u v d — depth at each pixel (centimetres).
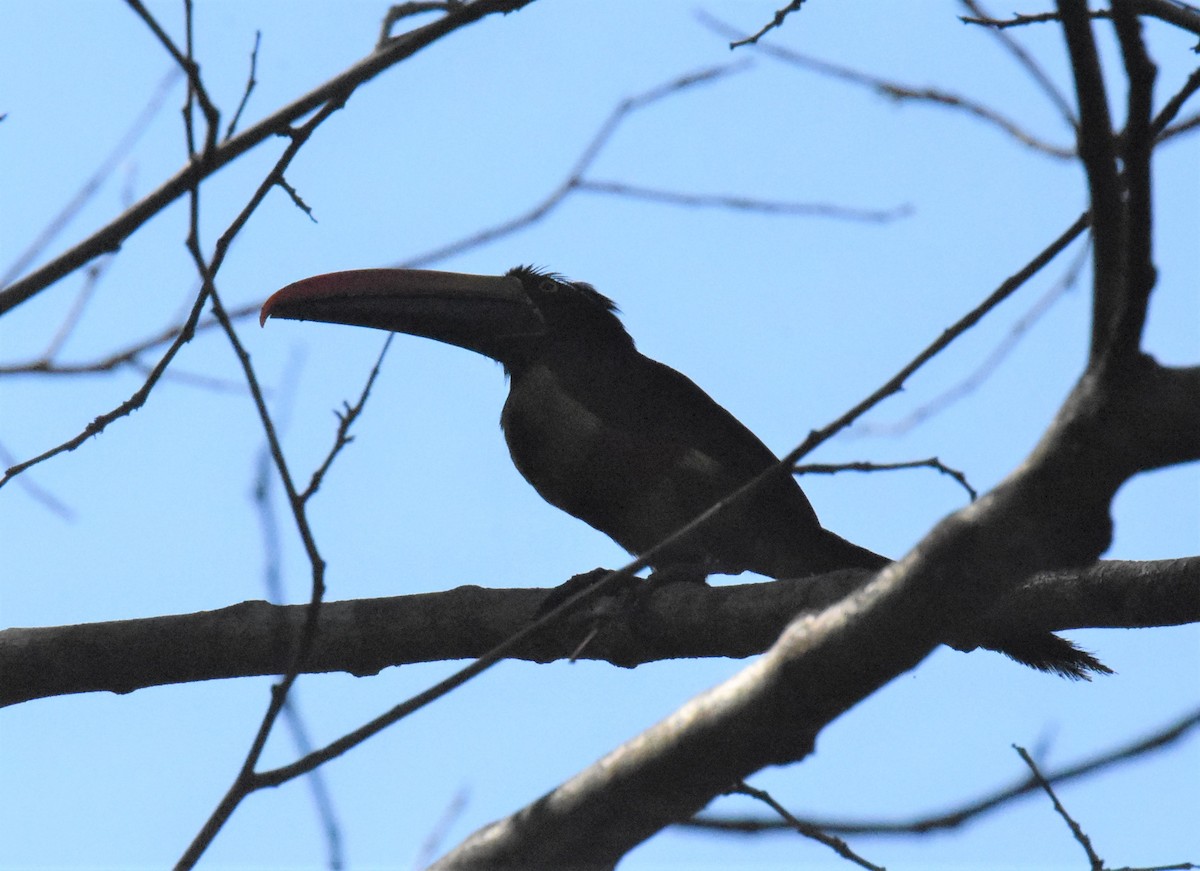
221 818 802
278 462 846
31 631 1295
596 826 782
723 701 750
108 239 934
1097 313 688
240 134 961
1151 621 1205
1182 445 677
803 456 858
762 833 821
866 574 1227
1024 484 696
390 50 967
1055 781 795
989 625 1264
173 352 1045
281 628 1302
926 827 822
